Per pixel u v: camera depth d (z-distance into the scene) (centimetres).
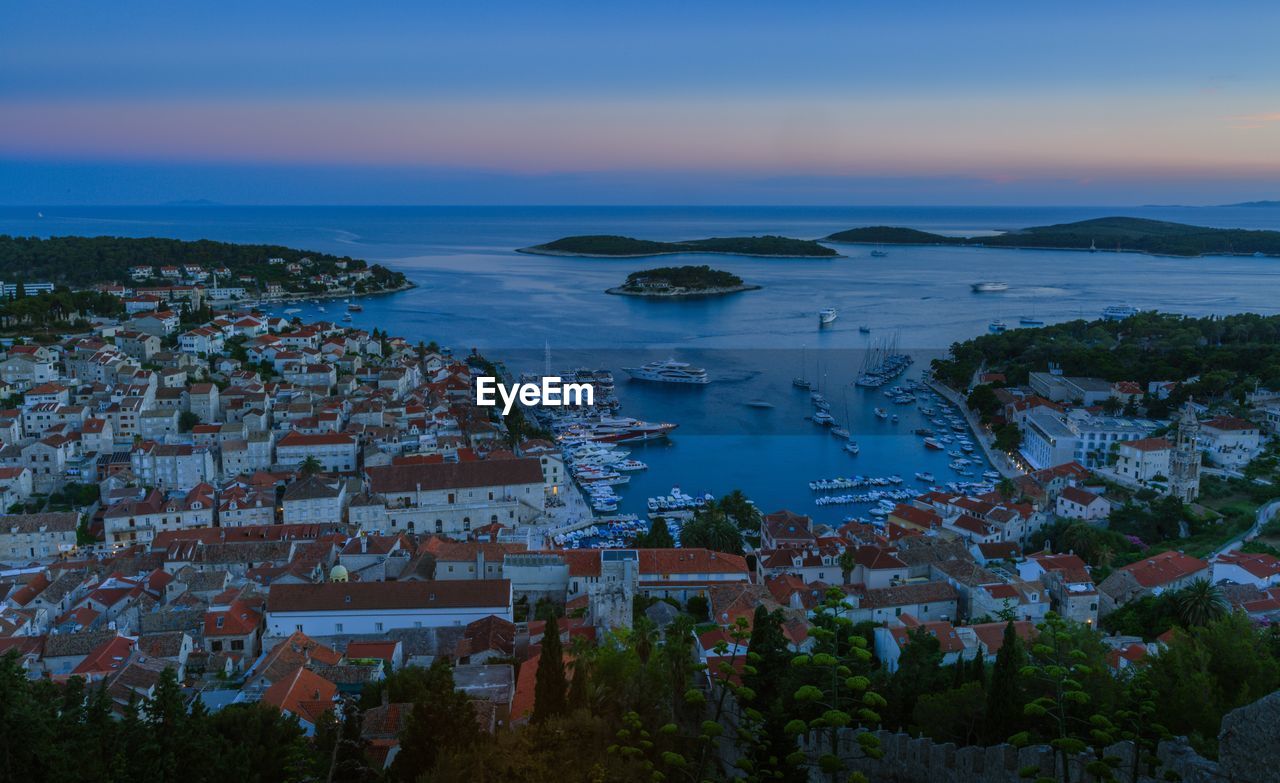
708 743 6881
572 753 7481
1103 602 16200
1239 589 15350
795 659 6662
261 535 19600
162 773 8062
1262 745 4853
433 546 18075
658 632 12812
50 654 13462
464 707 8300
